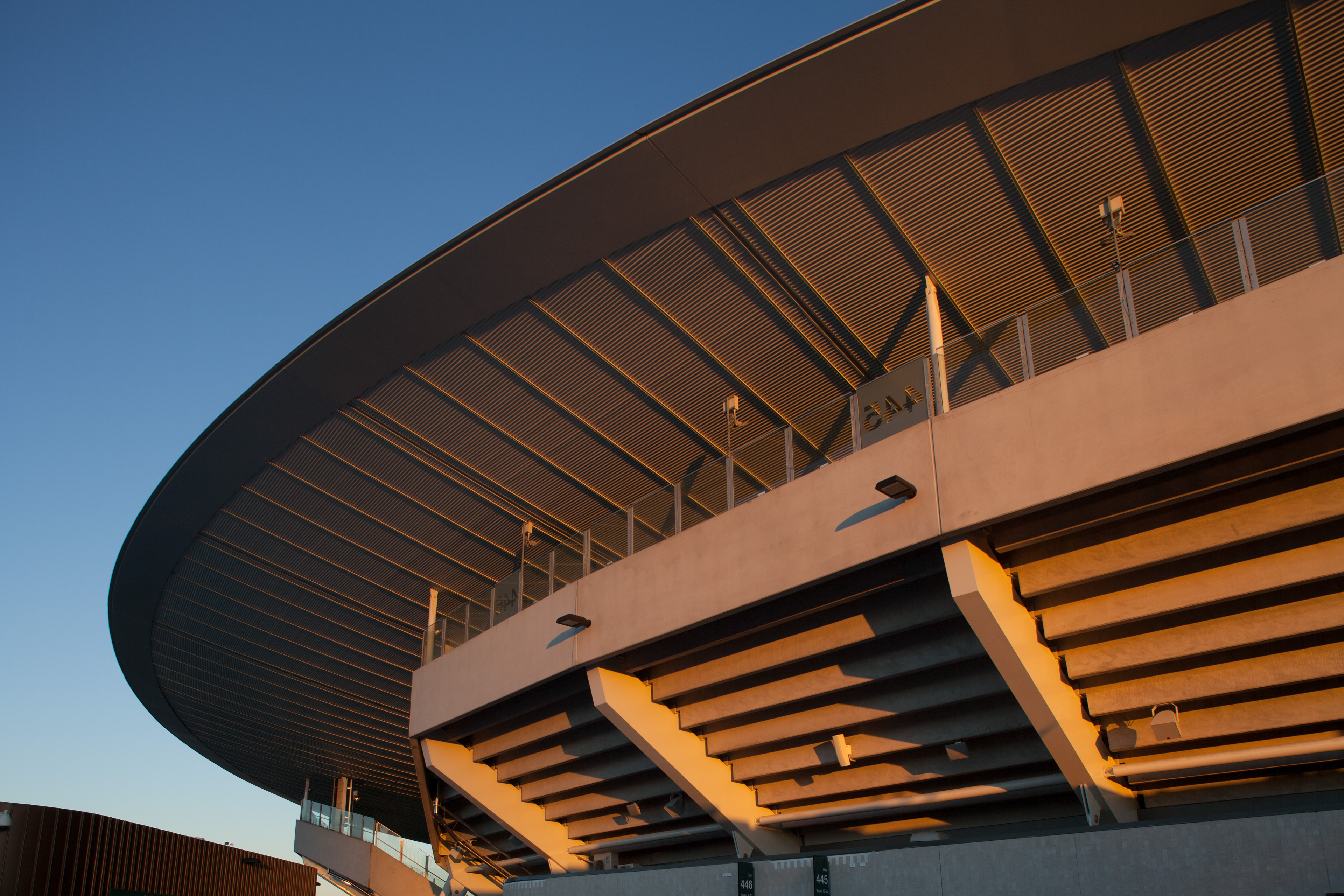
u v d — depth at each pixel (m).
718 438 18.39
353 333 16.55
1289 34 11.16
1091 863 9.87
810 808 14.91
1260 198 12.98
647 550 14.76
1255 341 9.20
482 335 16.47
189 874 28.02
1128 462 9.70
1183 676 10.91
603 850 19.00
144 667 32.94
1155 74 11.73
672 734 15.20
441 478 20.42
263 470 20.67
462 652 19.03
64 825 21.20
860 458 12.14
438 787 22.44
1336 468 9.33
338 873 35.66
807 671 13.62
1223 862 9.06
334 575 24.86
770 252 14.52
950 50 11.66
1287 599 10.06
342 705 34.88
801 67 12.05
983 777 13.23
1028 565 11.15
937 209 13.60
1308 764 10.75
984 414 11.02
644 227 14.27
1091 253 13.99
